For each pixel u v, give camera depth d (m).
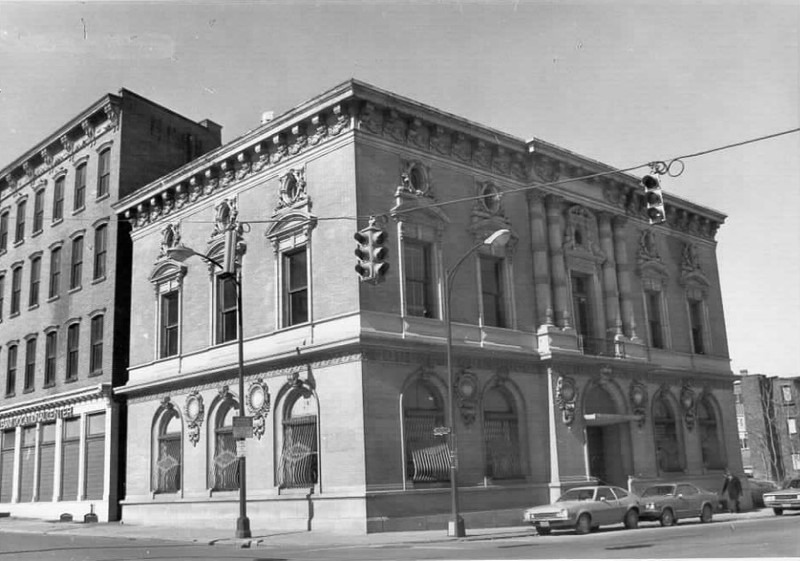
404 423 24.84
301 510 25.05
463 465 26.25
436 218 27.48
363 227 25.08
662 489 26.80
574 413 29.73
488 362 27.86
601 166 33.81
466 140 29.09
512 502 27.27
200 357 30.50
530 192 31.11
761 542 16.38
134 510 32.19
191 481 29.95
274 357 26.45
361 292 24.70
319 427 25.08
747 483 38.31
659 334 36.38
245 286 29.09
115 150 37.53
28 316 41.91
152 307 33.62
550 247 31.23
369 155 26.06
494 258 29.72
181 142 40.00
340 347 24.45
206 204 31.64
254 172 29.50
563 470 28.73
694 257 39.28
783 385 62.12
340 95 25.75
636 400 33.06
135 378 33.78
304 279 27.03
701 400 37.84
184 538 23.95
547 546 18.02
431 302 27.05
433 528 24.58
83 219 38.91
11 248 44.53
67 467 37.09
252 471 27.23
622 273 34.44
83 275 38.25
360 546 20.11
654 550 15.35
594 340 32.22
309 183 27.17
